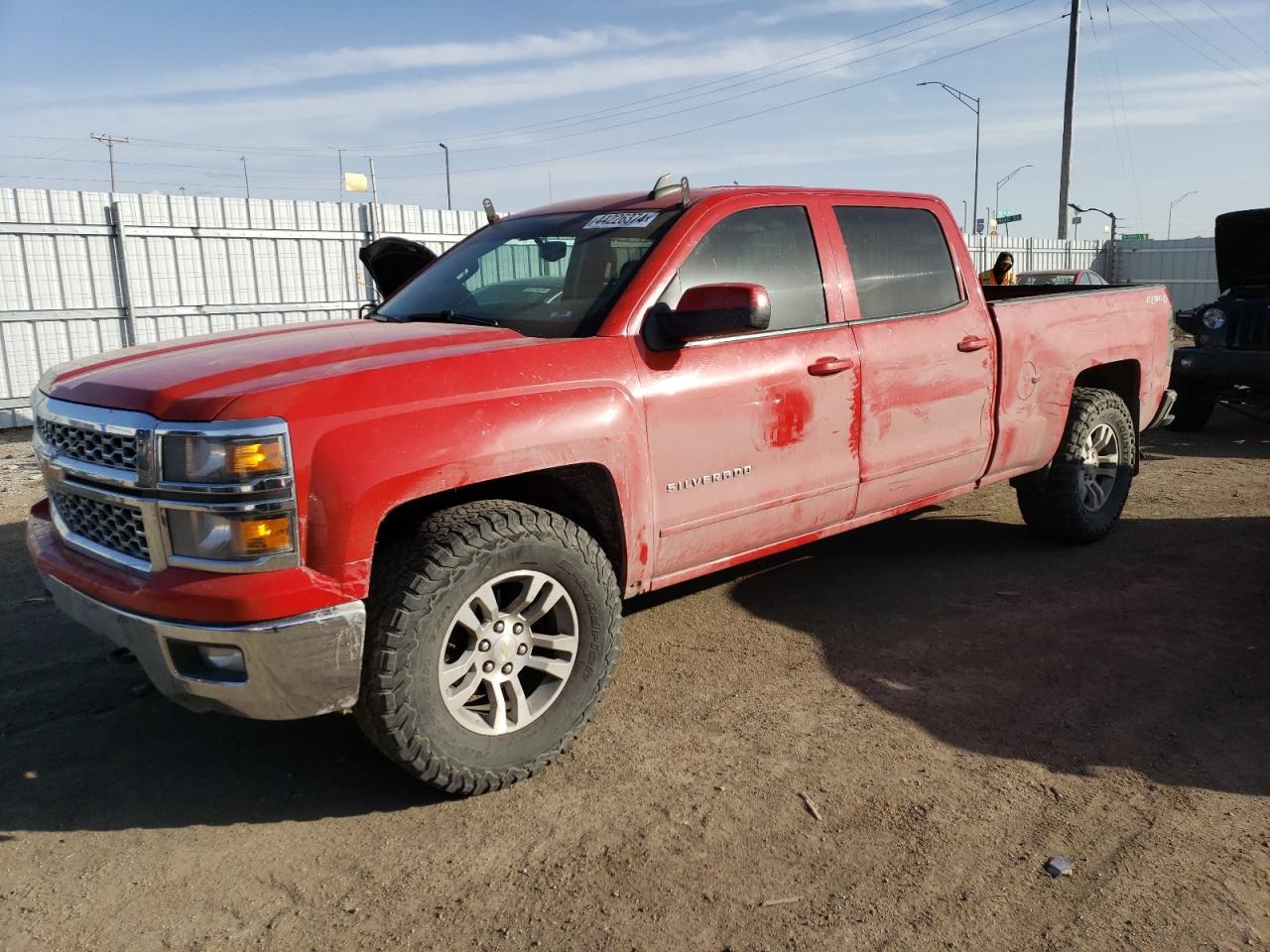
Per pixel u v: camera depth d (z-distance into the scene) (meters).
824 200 4.21
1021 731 3.44
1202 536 5.75
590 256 3.79
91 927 2.52
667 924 2.48
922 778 3.13
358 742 3.50
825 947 2.38
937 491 4.68
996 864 2.69
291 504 2.65
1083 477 5.39
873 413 4.21
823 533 4.24
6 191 10.71
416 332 3.44
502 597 3.20
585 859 2.76
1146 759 3.23
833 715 3.59
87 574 2.93
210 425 2.62
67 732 3.60
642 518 3.45
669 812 2.98
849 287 4.19
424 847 2.84
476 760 3.01
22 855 2.84
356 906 2.59
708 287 3.35
